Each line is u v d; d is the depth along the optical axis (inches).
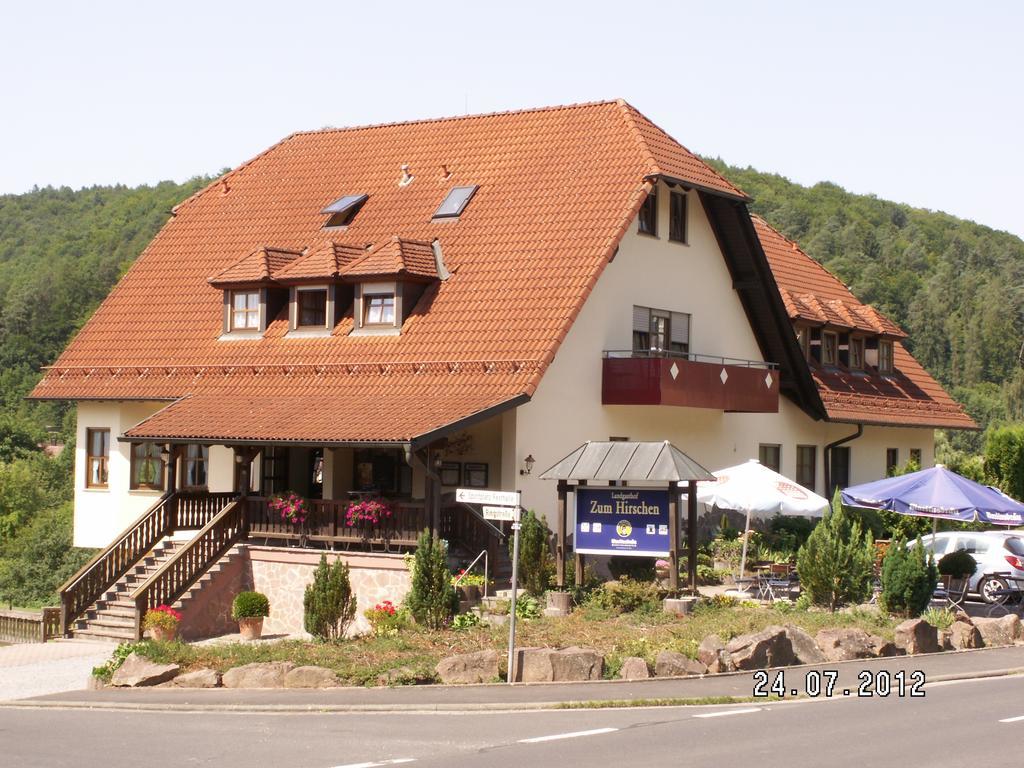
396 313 1229.7
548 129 1393.9
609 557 1189.7
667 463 978.7
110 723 667.4
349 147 1520.7
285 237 1417.3
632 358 1235.9
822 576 992.2
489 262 1249.4
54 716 711.1
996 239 5693.9
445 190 1374.3
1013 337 4643.2
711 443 1401.3
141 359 1359.5
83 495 1403.8
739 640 797.2
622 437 1279.5
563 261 1209.4
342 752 550.0
